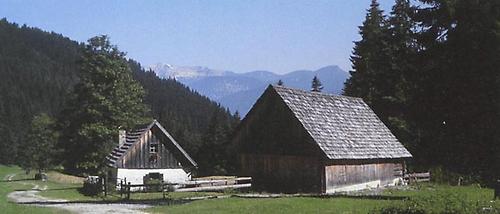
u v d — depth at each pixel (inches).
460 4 1937.7
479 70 1934.1
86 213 1019.9
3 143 6633.9
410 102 2245.3
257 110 1576.0
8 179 3998.5
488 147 1953.7
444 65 2018.9
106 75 2153.1
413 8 2160.4
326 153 1411.2
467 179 1818.4
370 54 2758.4
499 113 1904.5
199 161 3759.8
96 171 2191.2
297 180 1473.9
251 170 1592.0
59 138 2222.0
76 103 2162.9
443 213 713.6
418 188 1573.6
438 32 2087.8
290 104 1512.1
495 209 713.0
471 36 1916.8
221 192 1546.5
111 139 2156.7
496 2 1867.6
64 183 3233.3
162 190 1592.0
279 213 930.1
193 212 984.9
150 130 2245.3
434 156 2135.8
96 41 2181.3
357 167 1534.2
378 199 1198.3
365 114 1765.5
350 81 2851.9
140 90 2294.5
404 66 2456.9
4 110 7529.5
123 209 1112.8
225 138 3681.1
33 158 4072.3
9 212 884.0
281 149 1515.7
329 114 1608.0
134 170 2183.8
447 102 2063.2
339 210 955.3
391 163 1683.1
